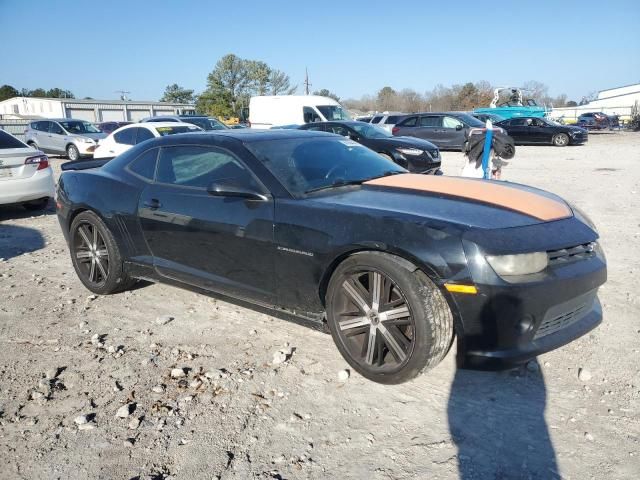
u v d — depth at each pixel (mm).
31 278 5242
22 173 8062
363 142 12555
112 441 2678
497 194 3412
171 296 4688
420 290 2842
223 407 2953
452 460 2500
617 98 58781
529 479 2369
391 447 2602
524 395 3027
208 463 2504
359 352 3205
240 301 3787
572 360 3400
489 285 2695
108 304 4520
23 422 2850
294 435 2703
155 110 71750
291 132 4293
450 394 3047
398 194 3482
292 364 3418
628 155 18359
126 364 3453
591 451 2549
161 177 4242
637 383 3123
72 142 18734
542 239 2881
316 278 3242
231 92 75875
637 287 4695
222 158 3859
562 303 2873
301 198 3428
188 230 3877
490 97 68812
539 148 22453
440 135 20828
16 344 3770
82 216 4664
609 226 7113
